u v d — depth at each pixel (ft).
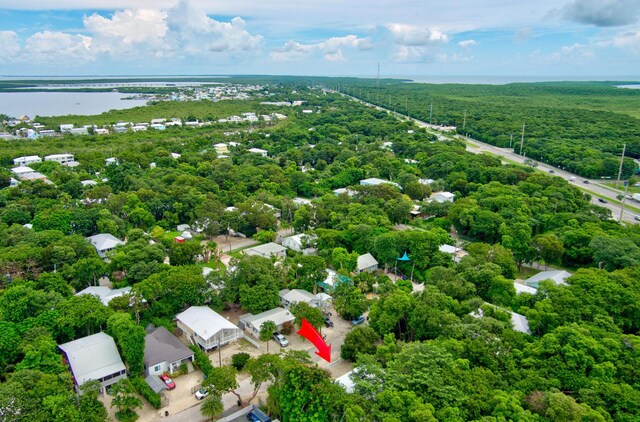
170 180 598.75
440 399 199.31
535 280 353.72
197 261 406.00
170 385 242.58
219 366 261.85
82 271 334.44
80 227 444.55
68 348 247.09
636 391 209.67
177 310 311.88
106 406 227.40
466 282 321.52
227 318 314.96
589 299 284.41
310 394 202.18
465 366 221.46
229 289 318.65
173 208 511.40
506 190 547.49
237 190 588.50
